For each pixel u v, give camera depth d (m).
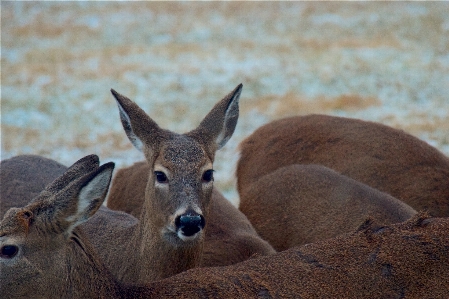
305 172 15.05
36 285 8.68
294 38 44.00
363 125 16.97
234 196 19.25
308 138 16.95
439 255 8.53
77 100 31.34
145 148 11.57
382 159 16.00
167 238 11.07
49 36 44.47
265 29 46.59
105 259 11.93
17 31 45.50
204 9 52.81
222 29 46.75
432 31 44.69
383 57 38.88
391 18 48.62
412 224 8.95
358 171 15.95
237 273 8.55
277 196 14.92
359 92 32.12
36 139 25.41
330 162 16.38
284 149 17.00
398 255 8.55
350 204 13.77
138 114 11.74
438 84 33.44
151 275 11.23
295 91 32.44
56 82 34.34
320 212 14.06
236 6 53.62
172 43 43.19
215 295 8.30
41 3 53.44
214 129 11.83
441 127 25.61
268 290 8.30
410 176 15.59
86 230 12.52
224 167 21.64
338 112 28.39
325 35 44.50
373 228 8.98
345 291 8.31
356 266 8.51
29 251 8.63
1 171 14.50
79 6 53.06
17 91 32.69
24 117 28.70
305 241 14.01
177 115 28.73
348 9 51.59
